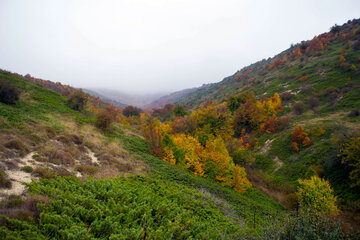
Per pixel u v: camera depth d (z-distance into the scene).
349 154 26.27
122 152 19.78
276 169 37.59
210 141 33.09
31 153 10.60
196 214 10.34
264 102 64.38
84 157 13.80
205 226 8.75
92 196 7.45
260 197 27.52
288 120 50.94
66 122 22.91
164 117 96.88
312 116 51.12
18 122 14.66
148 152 25.75
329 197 18.73
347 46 87.19
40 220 5.00
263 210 19.89
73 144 15.78
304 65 93.88
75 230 4.95
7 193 6.20
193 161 26.88
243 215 15.11
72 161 11.74
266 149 45.06
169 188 13.19
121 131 32.84
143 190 10.37
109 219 5.95
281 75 99.88
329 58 86.56
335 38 109.50
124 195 8.41
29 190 6.57
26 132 13.11
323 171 29.81
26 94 30.14
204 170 27.44
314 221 5.59
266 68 140.12
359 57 70.81
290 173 34.31
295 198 21.89
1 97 20.36
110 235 5.57
